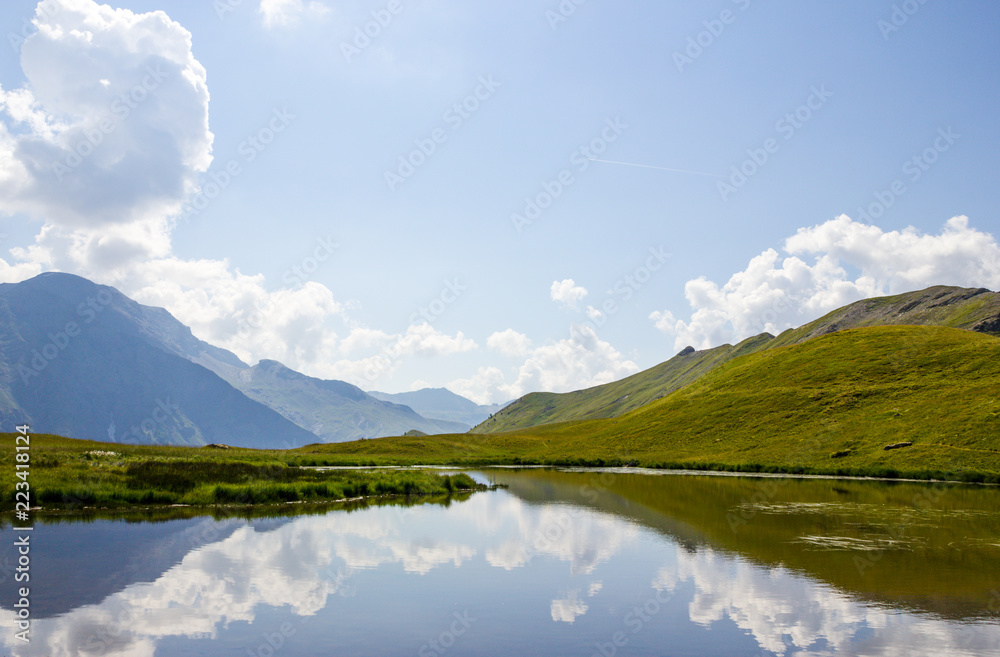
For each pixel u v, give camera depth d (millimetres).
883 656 16141
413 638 17375
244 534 32656
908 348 122562
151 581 22891
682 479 78812
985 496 54969
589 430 173000
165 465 58125
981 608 20562
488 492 59688
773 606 20719
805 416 108188
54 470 48344
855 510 44938
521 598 21562
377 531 34562
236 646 16562
